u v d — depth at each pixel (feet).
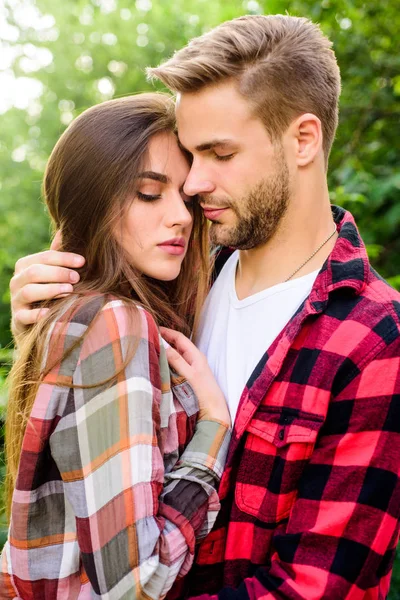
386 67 12.30
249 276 4.93
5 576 4.30
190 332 5.41
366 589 3.90
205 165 4.48
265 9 11.77
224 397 4.68
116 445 3.83
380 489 3.84
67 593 4.07
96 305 4.17
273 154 4.42
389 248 12.16
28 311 4.49
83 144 4.62
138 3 26.35
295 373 4.14
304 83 4.44
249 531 4.24
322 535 3.82
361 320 4.07
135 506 3.72
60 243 4.96
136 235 4.67
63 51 27.81
